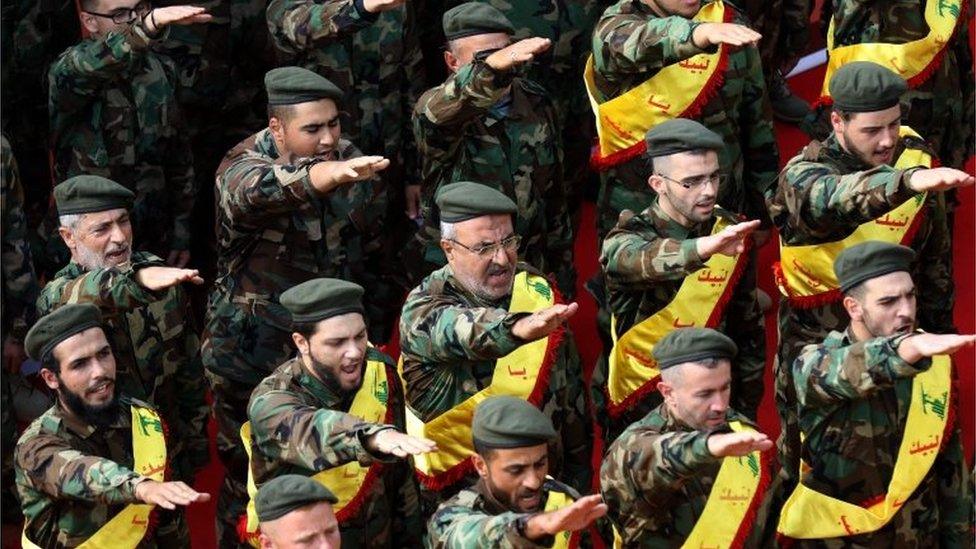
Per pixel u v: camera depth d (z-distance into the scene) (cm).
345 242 3447
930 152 3397
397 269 3931
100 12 3669
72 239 3341
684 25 3362
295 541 2717
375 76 3809
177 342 3422
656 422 2966
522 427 2744
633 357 3359
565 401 3188
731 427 2997
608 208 3594
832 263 3347
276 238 3347
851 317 3034
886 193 3136
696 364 2922
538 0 3794
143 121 3791
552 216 3572
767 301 4006
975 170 4288
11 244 3534
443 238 3116
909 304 2994
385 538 3023
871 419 2986
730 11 3588
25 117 4025
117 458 3081
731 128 3541
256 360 3366
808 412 3008
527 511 2778
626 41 3438
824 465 3012
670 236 3284
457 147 3462
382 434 2823
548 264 3603
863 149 3297
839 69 3322
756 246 3584
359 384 3016
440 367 3109
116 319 3325
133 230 3822
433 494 3175
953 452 3045
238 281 3372
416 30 4081
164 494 2889
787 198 3319
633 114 3528
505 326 2939
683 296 3303
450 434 3133
